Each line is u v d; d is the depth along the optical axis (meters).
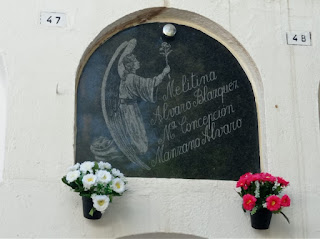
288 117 6.71
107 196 5.95
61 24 6.60
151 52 6.76
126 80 6.64
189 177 6.46
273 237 6.39
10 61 6.44
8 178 6.16
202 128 6.62
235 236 6.32
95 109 6.51
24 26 6.55
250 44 6.85
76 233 6.11
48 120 6.34
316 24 7.03
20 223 6.06
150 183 6.34
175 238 6.33
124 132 6.49
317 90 6.84
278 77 6.80
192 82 6.74
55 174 6.21
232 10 6.91
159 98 6.63
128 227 6.20
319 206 6.53
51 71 6.47
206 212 6.35
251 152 6.64
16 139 6.26
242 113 6.74
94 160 6.37
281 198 6.18
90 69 6.61
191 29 6.91
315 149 6.67
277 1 7.02
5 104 6.64
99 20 6.67
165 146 6.51
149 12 6.81
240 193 6.32
